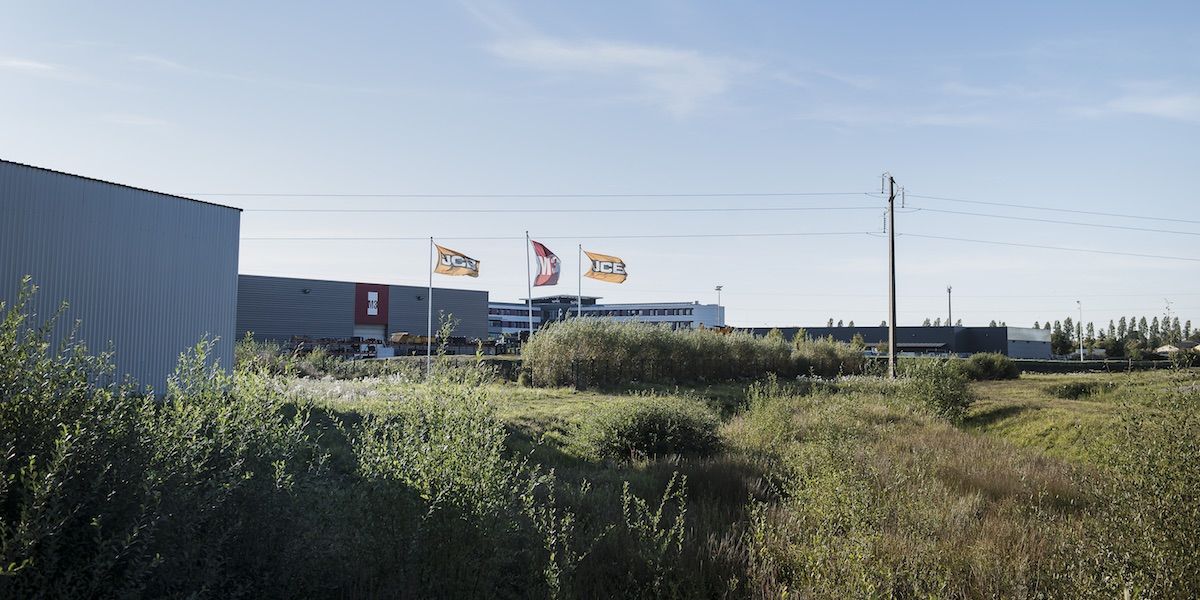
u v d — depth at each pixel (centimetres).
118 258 2225
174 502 431
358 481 610
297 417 594
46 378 460
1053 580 561
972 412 2295
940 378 2294
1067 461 1338
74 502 414
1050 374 4519
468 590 514
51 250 2072
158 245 2333
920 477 952
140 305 2273
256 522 484
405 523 525
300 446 595
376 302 8562
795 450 1162
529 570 571
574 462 1338
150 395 519
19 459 420
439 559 522
